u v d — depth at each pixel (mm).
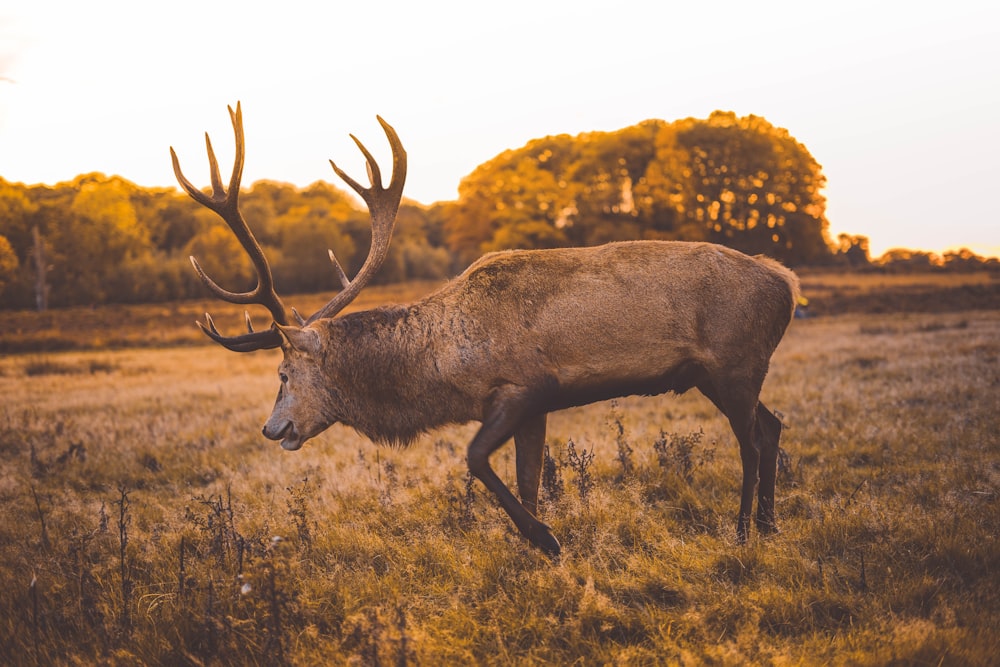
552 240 55531
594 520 4734
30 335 32094
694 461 6023
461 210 61594
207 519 5352
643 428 7613
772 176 51281
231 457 7785
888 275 46312
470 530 4801
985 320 21250
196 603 3881
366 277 5297
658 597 3811
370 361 4664
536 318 4469
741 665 3035
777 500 5191
